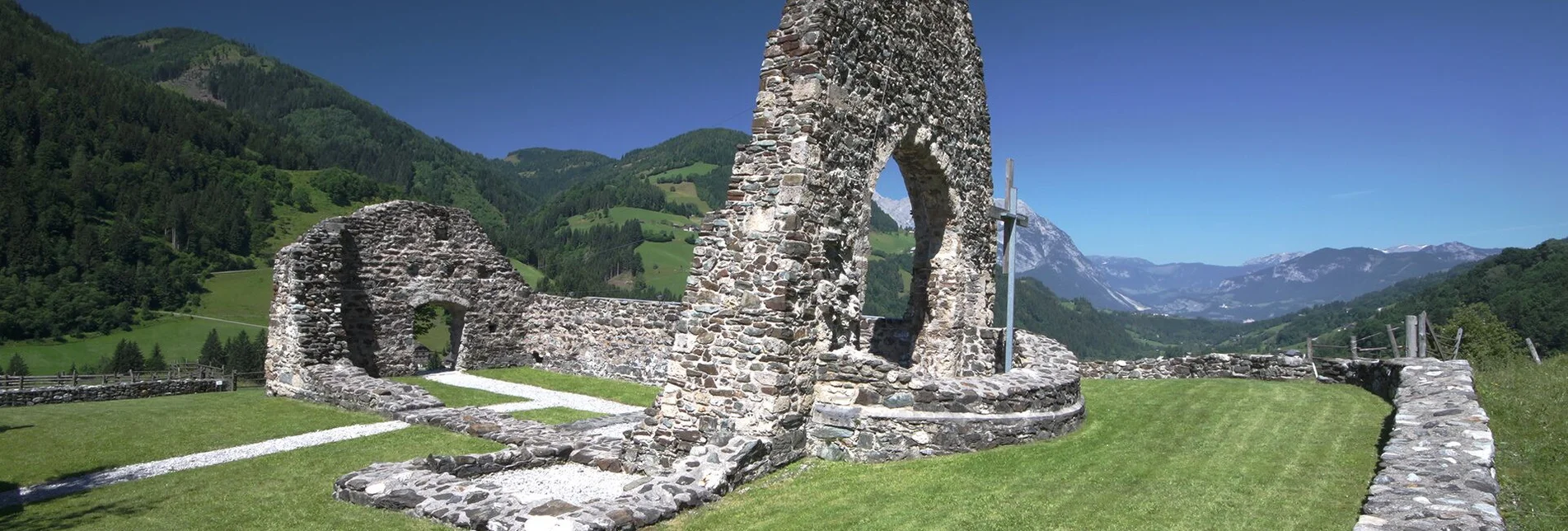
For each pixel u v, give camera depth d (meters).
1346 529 7.18
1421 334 16.95
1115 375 20.16
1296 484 8.77
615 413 17.89
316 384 18.91
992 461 10.73
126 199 90.38
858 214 12.70
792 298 11.08
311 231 20.34
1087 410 14.33
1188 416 13.26
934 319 16.17
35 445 14.05
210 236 89.12
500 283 25.73
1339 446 10.39
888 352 18.17
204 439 14.69
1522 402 11.04
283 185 112.06
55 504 10.48
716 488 9.63
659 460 11.64
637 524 8.48
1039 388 12.15
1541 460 8.32
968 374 16.33
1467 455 7.66
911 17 14.30
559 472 11.79
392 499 9.74
